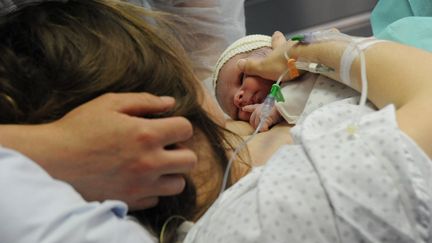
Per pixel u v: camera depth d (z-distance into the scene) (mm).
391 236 557
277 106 998
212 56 1606
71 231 489
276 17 2096
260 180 621
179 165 655
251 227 581
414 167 573
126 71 689
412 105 659
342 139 618
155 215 724
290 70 973
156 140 632
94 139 634
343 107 715
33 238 474
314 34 928
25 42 688
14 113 674
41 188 516
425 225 562
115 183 655
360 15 2049
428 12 1397
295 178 596
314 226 561
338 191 569
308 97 970
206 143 776
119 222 543
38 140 643
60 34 696
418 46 1052
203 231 629
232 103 1218
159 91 714
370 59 776
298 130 679
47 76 667
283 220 567
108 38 707
